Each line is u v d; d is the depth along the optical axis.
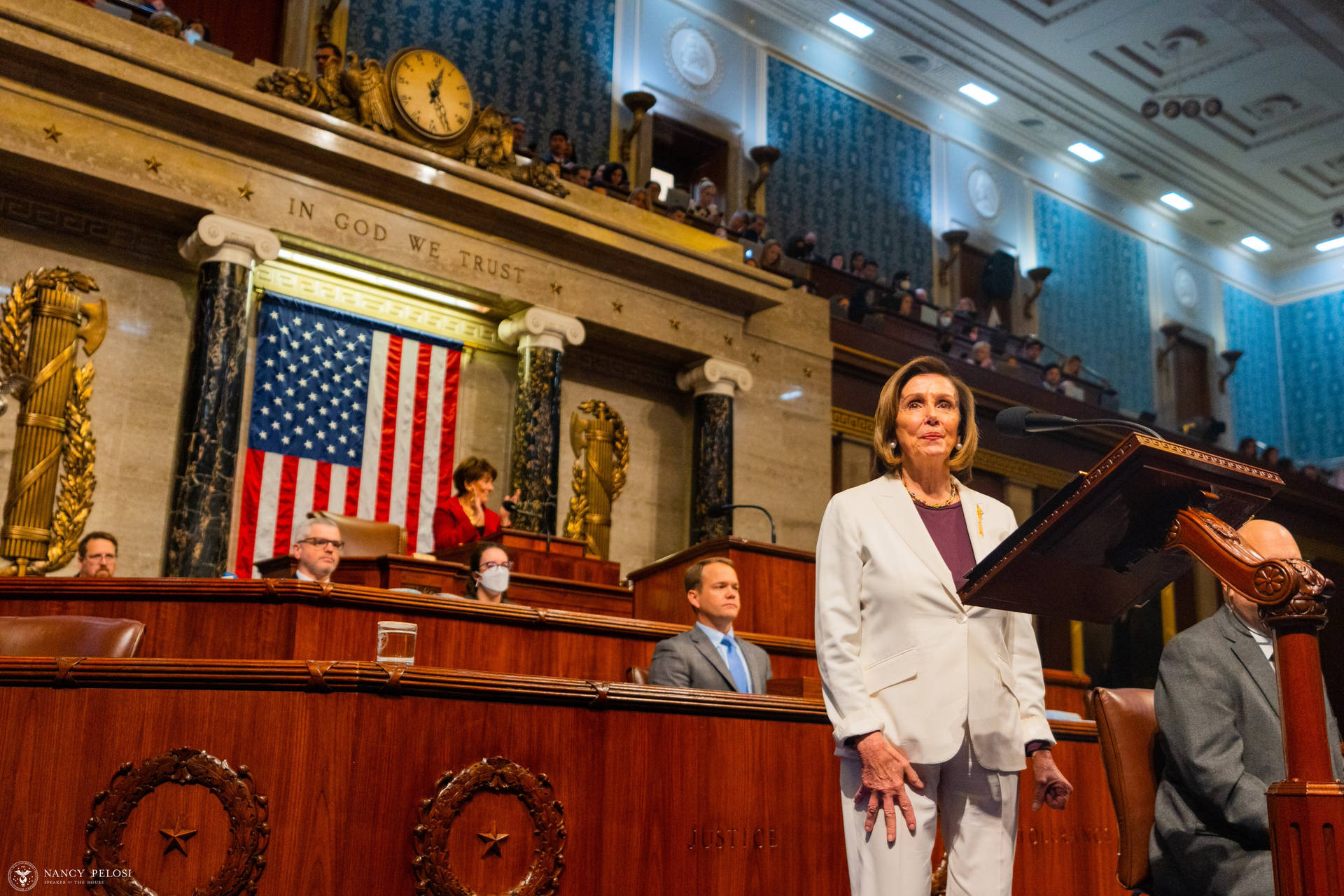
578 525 10.96
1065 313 18.62
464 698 2.67
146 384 8.88
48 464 8.24
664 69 14.38
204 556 8.29
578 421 11.25
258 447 9.25
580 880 2.75
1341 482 20.20
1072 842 4.00
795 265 13.24
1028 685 2.46
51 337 8.39
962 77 17.25
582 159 13.26
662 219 11.59
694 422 11.73
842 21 16.08
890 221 16.48
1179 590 15.16
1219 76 17.41
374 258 9.40
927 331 14.24
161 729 2.49
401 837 2.53
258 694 2.52
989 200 17.98
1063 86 17.59
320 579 5.82
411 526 9.99
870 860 2.26
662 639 5.34
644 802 2.91
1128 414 15.87
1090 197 19.66
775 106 15.49
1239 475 2.18
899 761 2.22
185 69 8.41
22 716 2.46
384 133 9.41
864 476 12.80
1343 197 20.36
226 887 2.40
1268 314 22.28
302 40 11.14
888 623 2.39
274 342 9.49
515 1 13.05
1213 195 20.38
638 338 11.09
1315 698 1.87
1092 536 2.15
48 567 8.12
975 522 2.51
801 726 3.29
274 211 8.89
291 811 2.46
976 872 2.29
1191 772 2.66
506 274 10.21
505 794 2.69
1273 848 1.87
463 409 10.62
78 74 7.98
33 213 8.51
